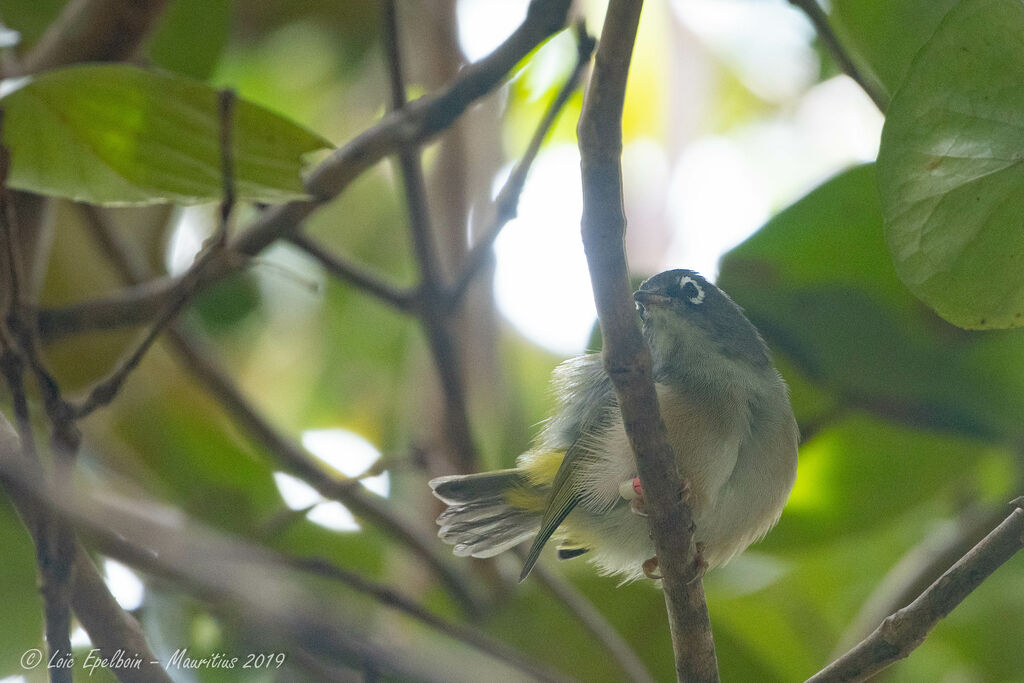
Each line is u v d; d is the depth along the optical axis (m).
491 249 11.06
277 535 12.05
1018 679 12.57
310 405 15.87
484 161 14.41
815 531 11.62
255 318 15.45
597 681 11.77
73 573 6.37
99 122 6.84
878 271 10.09
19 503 6.39
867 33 8.40
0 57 11.13
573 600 10.84
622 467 9.25
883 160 5.93
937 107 5.79
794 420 9.80
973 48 5.67
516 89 13.02
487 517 10.80
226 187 6.94
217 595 8.16
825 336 10.45
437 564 11.73
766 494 9.57
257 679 9.87
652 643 12.20
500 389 13.90
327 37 14.87
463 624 11.65
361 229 16.48
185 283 7.21
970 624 12.77
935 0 8.23
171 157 7.03
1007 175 5.77
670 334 9.86
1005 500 10.80
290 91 15.30
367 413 15.67
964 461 11.20
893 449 11.23
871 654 6.75
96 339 12.88
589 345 10.90
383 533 12.27
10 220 6.61
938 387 10.38
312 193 9.63
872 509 11.46
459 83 9.16
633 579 10.41
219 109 6.67
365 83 15.52
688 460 9.21
